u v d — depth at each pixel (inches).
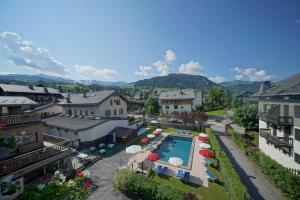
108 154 961.5
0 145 221.9
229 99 3836.1
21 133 605.3
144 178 591.5
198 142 1196.5
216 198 559.2
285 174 618.5
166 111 2306.8
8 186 218.1
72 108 1536.7
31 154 553.3
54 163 673.0
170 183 652.7
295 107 709.9
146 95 3843.5
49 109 1637.6
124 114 1710.1
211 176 671.8
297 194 553.6
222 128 1717.5
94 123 1130.7
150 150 1042.1
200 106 2881.4
